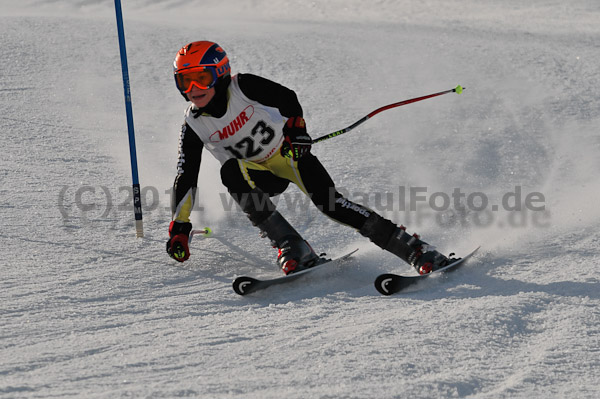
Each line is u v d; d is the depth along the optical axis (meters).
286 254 10.41
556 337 8.15
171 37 33.03
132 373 7.11
